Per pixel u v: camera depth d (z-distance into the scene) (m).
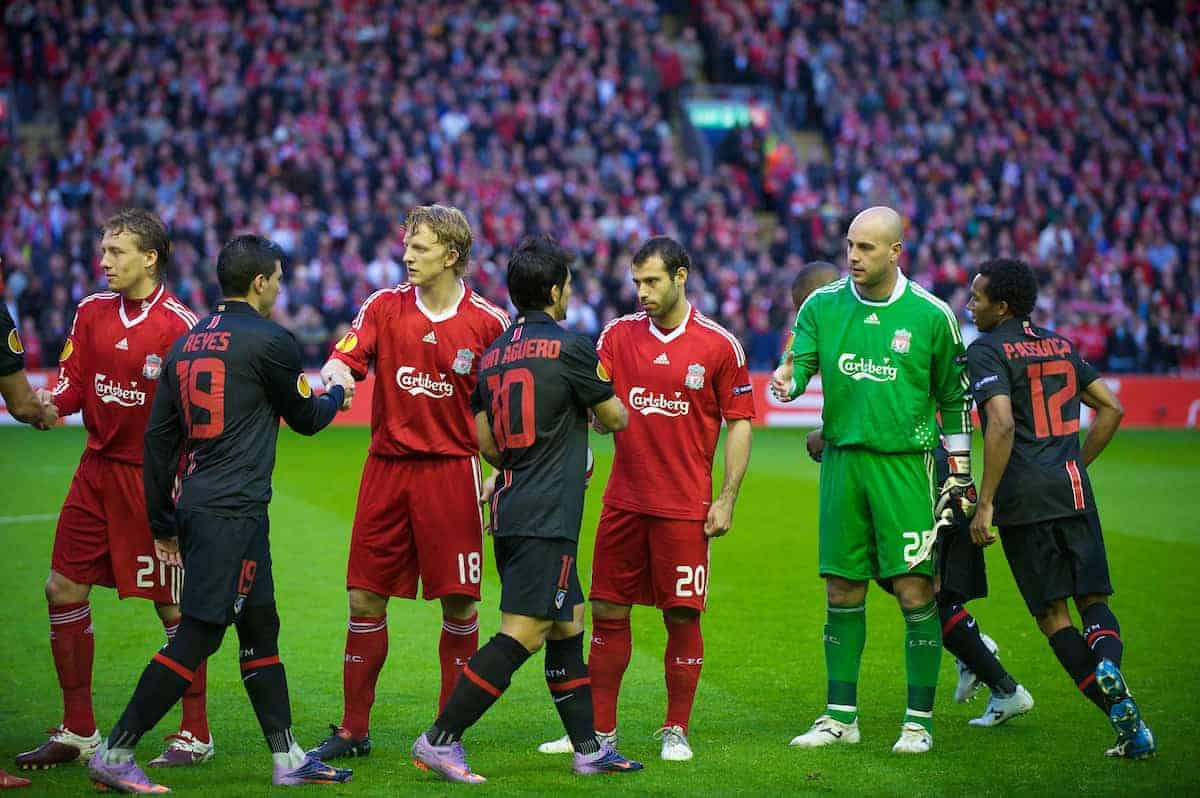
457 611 20.95
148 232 20.55
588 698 19.23
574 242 87.44
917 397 21.22
